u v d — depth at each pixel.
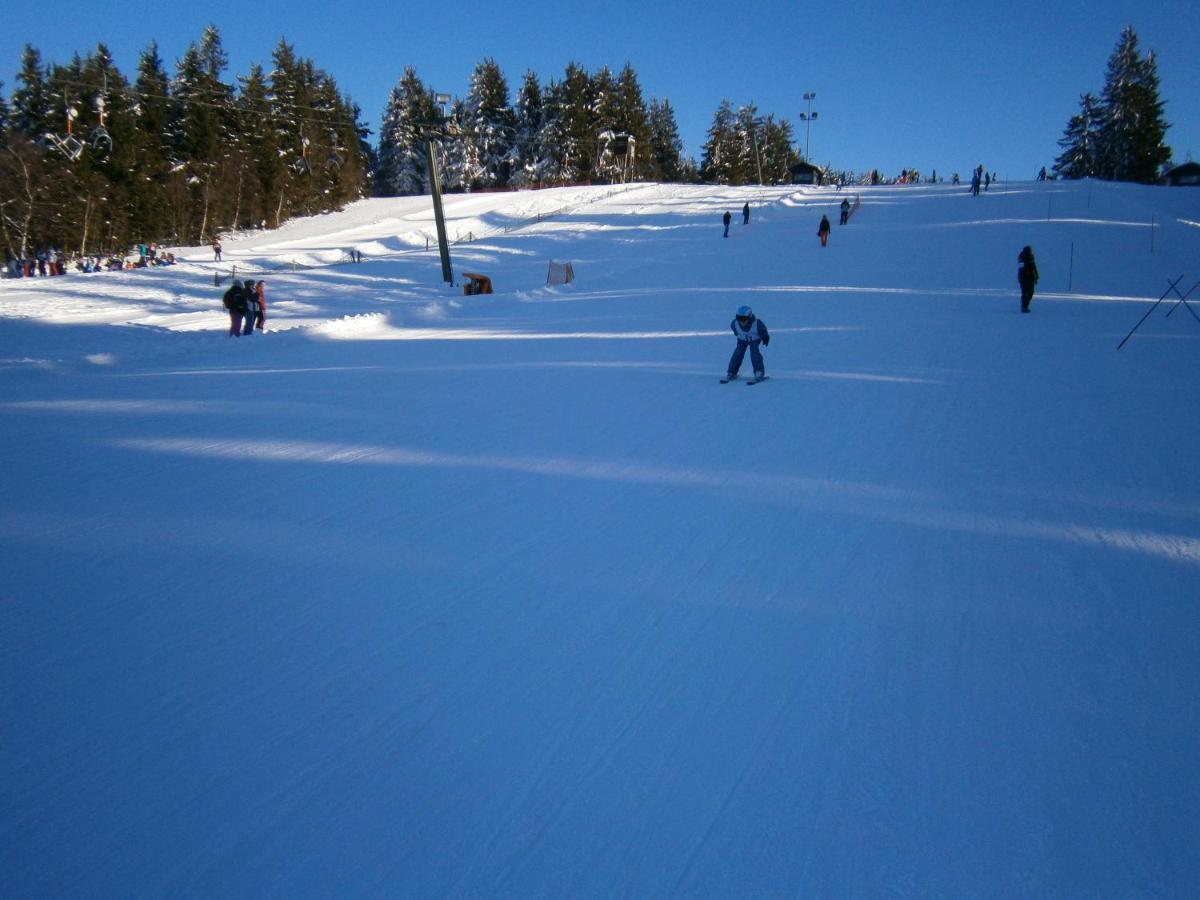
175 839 3.30
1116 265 24.47
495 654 4.66
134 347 18.06
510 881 3.03
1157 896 2.91
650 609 5.17
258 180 67.62
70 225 50.75
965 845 3.17
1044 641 4.66
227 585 5.65
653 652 4.64
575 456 8.64
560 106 96.44
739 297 22.22
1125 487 7.14
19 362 16.20
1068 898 2.91
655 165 120.88
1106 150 88.69
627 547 6.18
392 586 5.59
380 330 20.33
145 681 4.46
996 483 7.37
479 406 11.12
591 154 96.38
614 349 15.57
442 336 18.66
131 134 57.06
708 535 6.38
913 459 8.17
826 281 24.48
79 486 7.89
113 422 10.57
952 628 4.82
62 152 53.16
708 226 45.34
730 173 116.50
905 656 4.54
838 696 4.16
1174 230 30.77
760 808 3.39
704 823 3.31
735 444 8.94
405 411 10.93
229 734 3.97
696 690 4.26
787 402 10.76
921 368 12.54
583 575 5.69
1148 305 18.12
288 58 86.94
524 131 101.88
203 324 24.50
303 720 4.08
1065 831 3.22
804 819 3.32
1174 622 4.83
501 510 7.06
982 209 41.69
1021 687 4.21
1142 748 3.71
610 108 99.62
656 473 8.00
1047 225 34.16
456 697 4.25
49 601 5.44
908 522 6.52
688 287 25.17
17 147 48.53
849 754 3.71
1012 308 18.33
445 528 6.65
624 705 4.14
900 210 44.53
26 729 4.04
